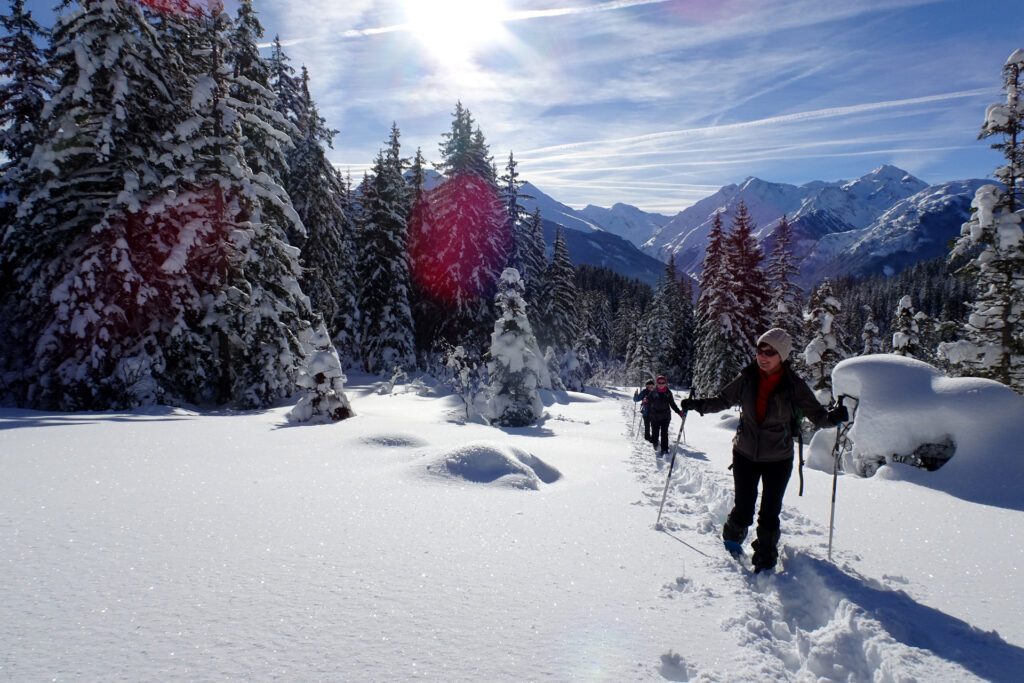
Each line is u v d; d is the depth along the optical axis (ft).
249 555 11.80
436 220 113.39
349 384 89.66
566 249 142.31
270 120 67.46
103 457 22.09
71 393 47.14
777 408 12.83
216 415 46.03
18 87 66.54
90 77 49.62
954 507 18.76
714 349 112.88
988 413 24.44
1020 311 46.52
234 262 56.90
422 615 9.25
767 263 116.67
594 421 65.57
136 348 50.26
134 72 51.44
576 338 150.10
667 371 191.11
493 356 57.47
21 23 66.44
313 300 91.71
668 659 8.18
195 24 61.67
